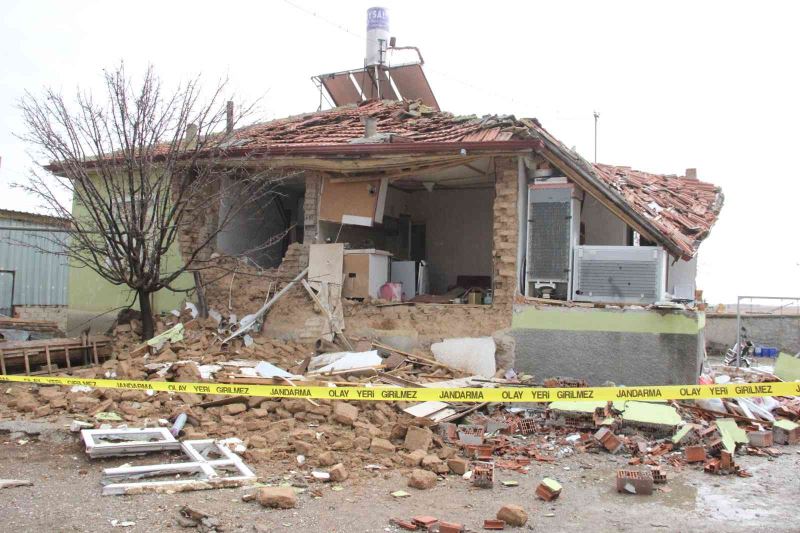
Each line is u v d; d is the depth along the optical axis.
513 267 10.63
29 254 19.42
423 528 5.07
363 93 18.22
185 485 5.75
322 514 5.33
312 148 11.38
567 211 10.52
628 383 10.02
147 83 11.07
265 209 14.27
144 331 11.60
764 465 7.47
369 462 6.86
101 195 11.82
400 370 10.27
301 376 9.62
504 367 10.54
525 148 10.23
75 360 11.00
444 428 8.07
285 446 7.06
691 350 9.79
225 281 12.55
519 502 5.89
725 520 5.55
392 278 12.68
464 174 12.62
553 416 8.56
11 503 5.36
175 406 8.23
